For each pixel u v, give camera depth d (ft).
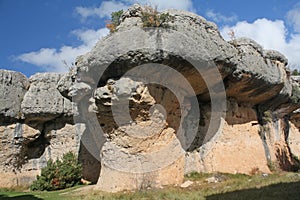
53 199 43.60
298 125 86.69
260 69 53.36
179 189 44.06
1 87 64.28
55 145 69.46
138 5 43.45
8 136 65.46
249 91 56.49
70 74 56.03
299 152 82.02
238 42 53.47
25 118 66.59
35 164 69.51
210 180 49.78
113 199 38.24
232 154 56.85
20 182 66.54
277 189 39.52
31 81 68.69
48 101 66.39
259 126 64.85
